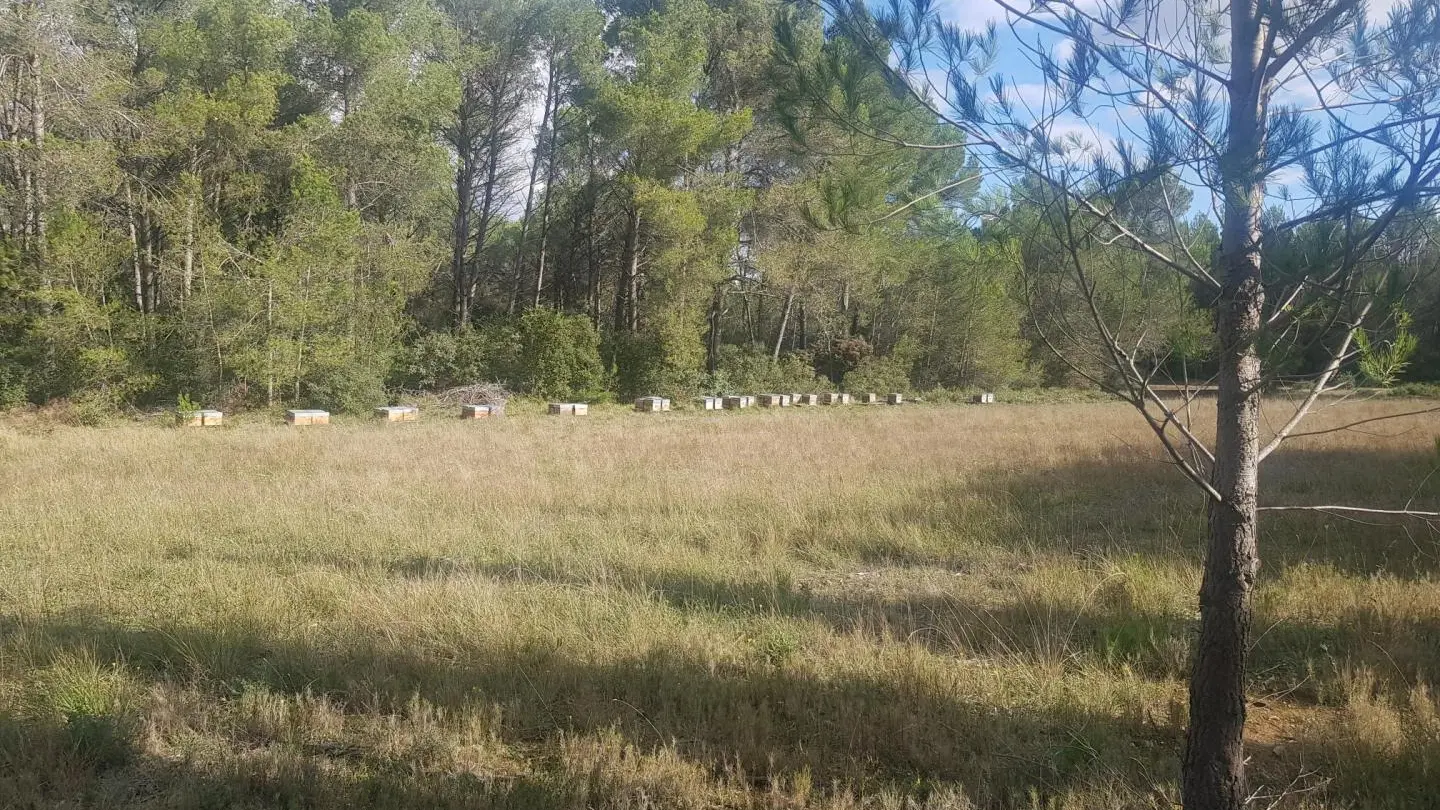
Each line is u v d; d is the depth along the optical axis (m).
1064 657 5.50
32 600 6.14
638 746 4.12
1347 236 2.69
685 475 12.34
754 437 18.25
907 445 16.78
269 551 7.79
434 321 38.47
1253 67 3.07
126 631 5.57
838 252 30.86
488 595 6.16
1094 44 3.04
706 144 32.09
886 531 8.94
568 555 7.89
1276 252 2.94
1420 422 19.84
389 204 31.61
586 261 43.41
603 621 5.92
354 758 4.08
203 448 14.66
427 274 29.14
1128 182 2.98
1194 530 9.03
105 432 17.45
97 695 4.43
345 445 15.54
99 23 24.88
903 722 4.43
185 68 26.16
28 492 10.06
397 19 31.45
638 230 35.28
